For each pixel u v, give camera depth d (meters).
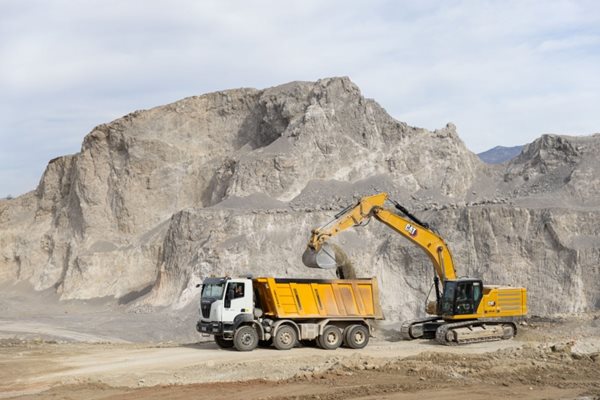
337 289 30.48
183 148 84.62
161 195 82.75
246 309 29.44
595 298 50.16
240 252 59.84
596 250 51.53
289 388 21.88
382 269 55.69
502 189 68.38
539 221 54.19
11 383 24.25
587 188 60.34
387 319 52.88
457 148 72.12
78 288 76.94
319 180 69.69
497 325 32.66
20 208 98.94
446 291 32.75
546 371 24.36
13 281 90.31
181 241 66.69
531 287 51.91
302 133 71.88
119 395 21.36
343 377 23.44
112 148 86.38
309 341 31.70
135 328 52.97
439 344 31.83
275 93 80.88
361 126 73.31
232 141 85.31
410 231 33.47
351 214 32.53
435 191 66.38
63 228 88.62
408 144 72.12
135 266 76.44
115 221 83.31
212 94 88.06
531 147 71.50
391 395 20.62
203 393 21.39
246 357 27.67
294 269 58.41
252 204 67.25
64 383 23.41
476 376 23.44
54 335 49.31
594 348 28.84
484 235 54.72
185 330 51.59
